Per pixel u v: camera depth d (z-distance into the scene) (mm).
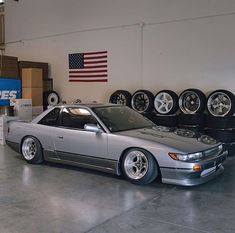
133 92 9188
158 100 8133
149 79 8852
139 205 3904
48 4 11133
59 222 3428
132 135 4871
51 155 5754
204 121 7348
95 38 9953
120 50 9391
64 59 10852
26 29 11945
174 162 4383
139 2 8883
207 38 7793
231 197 4180
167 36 8430
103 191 4445
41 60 11555
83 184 4781
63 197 4215
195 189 4504
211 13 7684
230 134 6855
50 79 11172
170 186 4637
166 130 5352
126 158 4805
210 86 7828
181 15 8156
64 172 5469
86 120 5367
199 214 3623
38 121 5996
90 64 10148
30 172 5484
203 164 4469
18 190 4520
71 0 10469
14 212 3721
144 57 8898
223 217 3541
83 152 5266
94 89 10102
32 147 6098
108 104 5836
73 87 10664
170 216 3566
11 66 10234
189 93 7684
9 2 12438
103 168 5086
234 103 7125
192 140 4828
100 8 9750
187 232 3172
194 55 8023
